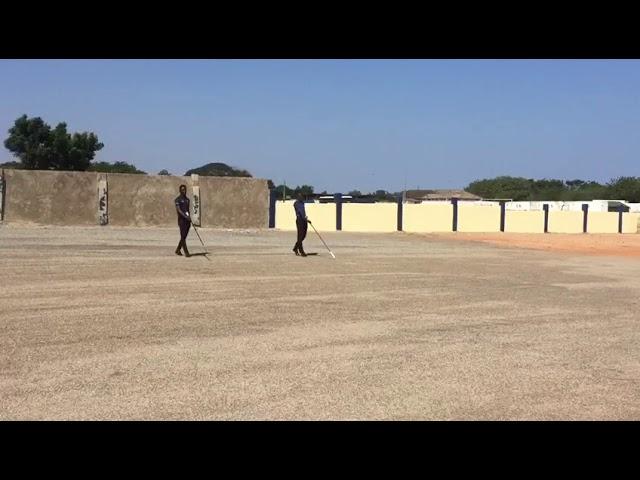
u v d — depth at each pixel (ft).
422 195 318.65
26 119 220.64
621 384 23.86
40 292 39.11
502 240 133.39
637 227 201.05
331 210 165.89
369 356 26.66
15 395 20.57
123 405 20.06
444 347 28.66
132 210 111.45
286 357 26.04
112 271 49.78
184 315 33.50
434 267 63.41
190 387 21.88
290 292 42.60
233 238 94.17
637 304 42.45
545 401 21.74
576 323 35.14
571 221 189.67
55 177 106.11
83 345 26.63
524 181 407.64
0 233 83.66
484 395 22.16
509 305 40.45
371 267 60.64
